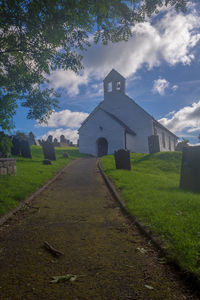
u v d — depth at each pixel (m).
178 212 5.11
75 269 2.88
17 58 7.74
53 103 8.94
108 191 8.62
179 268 2.76
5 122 6.34
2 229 4.54
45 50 7.14
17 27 6.42
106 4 5.02
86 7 4.96
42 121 8.98
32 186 8.67
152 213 5.03
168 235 3.71
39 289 2.43
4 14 5.64
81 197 7.68
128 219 5.14
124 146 30.98
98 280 2.61
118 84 37.31
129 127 34.69
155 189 8.23
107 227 4.62
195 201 6.09
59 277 2.64
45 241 3.82
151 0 5.81
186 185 8.62
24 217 5.40
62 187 9.52
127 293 2.35
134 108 34.59
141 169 15.98
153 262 3.06
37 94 8.55
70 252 3.41
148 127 33.47
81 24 5.71
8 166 10.42
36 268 2.91
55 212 5.85
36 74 8.27
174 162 18.86
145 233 4.10
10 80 7.79
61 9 4.97
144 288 2.44
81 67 7.50
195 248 3.13
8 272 2.81
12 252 3.42
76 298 2.27
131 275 2.72
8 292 2.37
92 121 34.00
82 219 5.21
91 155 33.09
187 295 2.32
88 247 3.61
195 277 2.48
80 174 13.30
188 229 3.91
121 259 3.17
